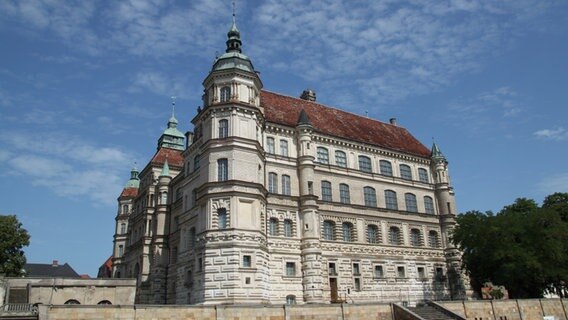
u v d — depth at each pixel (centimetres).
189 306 4016
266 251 5784
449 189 8050
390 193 7450
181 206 7462
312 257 6078
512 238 6306
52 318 3562
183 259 6594
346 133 7506
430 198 7912
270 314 4325
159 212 7931
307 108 7650
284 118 6938
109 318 3725
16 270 6731
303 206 6328
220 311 4112
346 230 6800
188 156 7062
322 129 7194
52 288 5722
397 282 6925
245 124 6000
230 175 5675
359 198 7050
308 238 6166
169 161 9388
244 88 6209
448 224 7738
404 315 4753
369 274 6706
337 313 4616
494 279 6500
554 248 6109
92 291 5916
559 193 7956
